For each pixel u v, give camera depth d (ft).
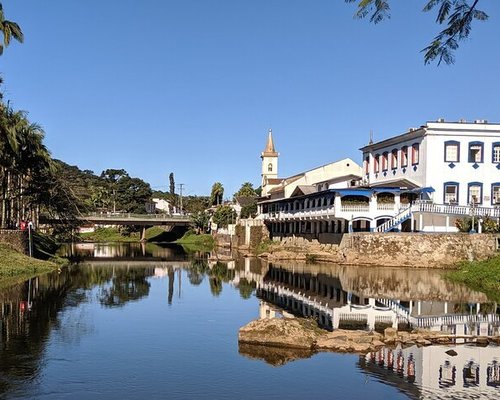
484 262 141.79
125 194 497.05
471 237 167.12
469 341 68.03
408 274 150.00
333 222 215.31
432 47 32.35
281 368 57.06
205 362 59.00
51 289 115.24
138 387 50.67
